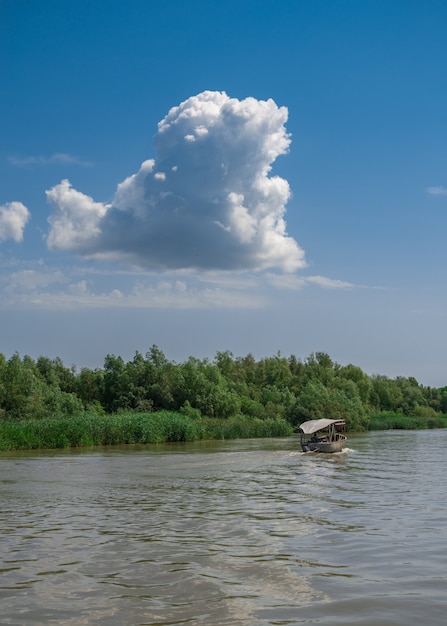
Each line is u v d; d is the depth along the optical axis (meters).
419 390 178.38
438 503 25.05
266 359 165.00
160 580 13.62
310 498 26.78
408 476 35.81
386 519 21.25
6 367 88.31
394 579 13.56
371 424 118.62
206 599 12.19
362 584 13.16
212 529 19.66
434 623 10.70
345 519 21.31
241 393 132.88
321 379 145.62
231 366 157.38
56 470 39.91
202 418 99.19
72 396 95.12
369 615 11.15
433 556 15.69
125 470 39.69
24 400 84.44
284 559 15.46
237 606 11.73
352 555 15.84
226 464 44.03
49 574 14.20
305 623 10.75
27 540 18.09
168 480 34.31
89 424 64.69
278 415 106.69
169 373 110.38
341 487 30.67
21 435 58.88
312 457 50.00
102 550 16.67
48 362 125.06
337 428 60.59
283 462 45.50
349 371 157.12
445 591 12.63
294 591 12.70
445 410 182.12
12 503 25.92
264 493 28.64
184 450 57.88
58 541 17.92
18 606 11.86
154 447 62.28
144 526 20.30
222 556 15.83
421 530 19.20
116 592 12.72
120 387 109.25
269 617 11.09
